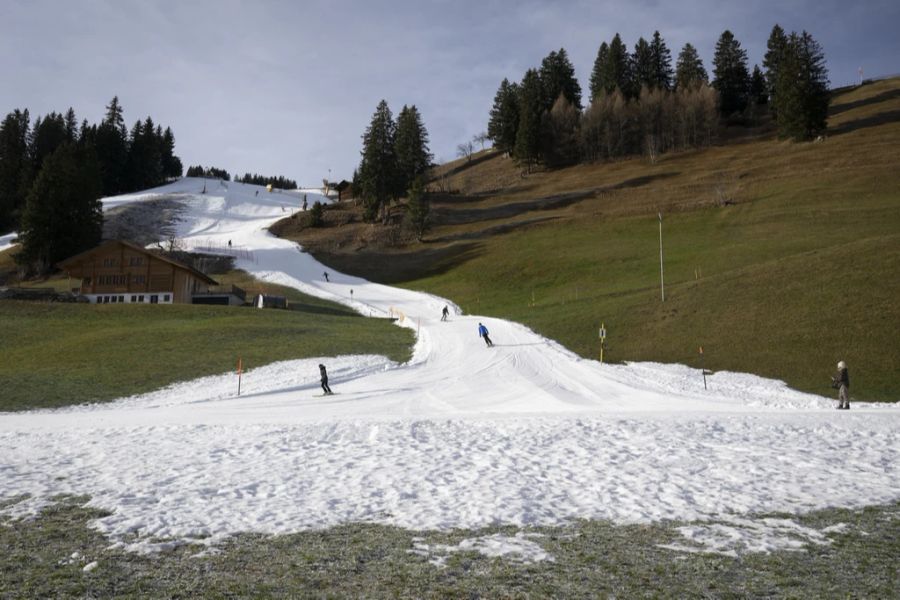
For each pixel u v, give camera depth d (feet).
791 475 37.81
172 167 637.30
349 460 43.21
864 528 27.25
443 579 21.13
